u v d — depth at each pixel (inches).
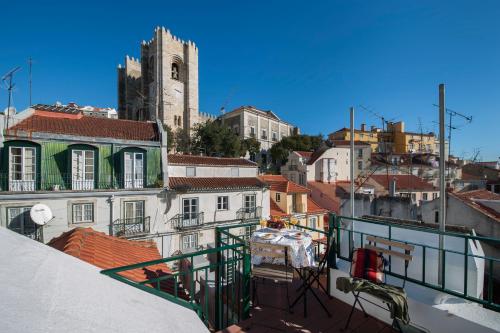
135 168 665.6
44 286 76.1
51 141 578.6
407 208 633.6
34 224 538.0
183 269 259.9
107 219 608.1
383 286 134.9
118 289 99.7
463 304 133.6
